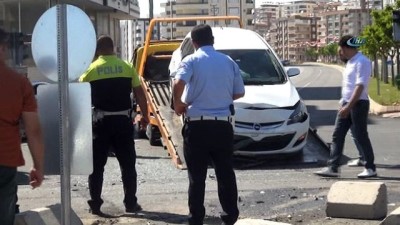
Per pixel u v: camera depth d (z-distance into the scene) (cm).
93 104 913
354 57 1134
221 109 766
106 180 1215
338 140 1180
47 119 621
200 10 10494
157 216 933
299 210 955
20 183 1202
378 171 1254
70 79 624
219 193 784
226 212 782
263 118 1327
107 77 907
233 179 779
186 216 932
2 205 537
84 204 1023
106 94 907
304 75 6694
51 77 625
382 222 812
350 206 886
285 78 1448
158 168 1325
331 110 2652
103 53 919
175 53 1598
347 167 1293
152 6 4303
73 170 618
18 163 544
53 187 1169
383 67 4456
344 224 860
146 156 1484
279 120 1332
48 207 784
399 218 802
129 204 949
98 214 941
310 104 2975
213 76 761
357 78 1126
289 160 1373
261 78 1433
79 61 625
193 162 769
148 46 1838
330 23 16088
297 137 1346
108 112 912
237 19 1922
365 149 1169
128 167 943
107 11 4556
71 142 617
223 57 777
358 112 1147
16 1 3250
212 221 892
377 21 3925
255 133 1321
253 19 10088
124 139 927
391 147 1584
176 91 763
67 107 615
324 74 6875
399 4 3241
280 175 1231
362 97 1145
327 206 900
